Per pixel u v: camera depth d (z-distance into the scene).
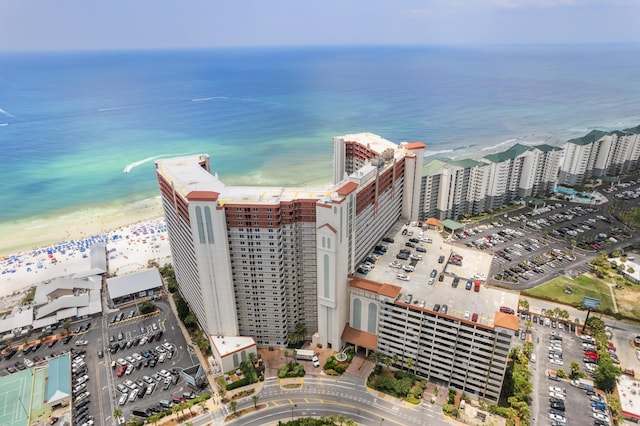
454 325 140.88
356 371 158.38
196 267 157.00
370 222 178.25
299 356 163.25
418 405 143.50
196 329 181.88
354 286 159.62
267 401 146.00
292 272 159.62
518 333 178.00
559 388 150.75
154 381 156.38
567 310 193.50
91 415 142.25
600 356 159.25
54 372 156.62
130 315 196.75
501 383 140.38
